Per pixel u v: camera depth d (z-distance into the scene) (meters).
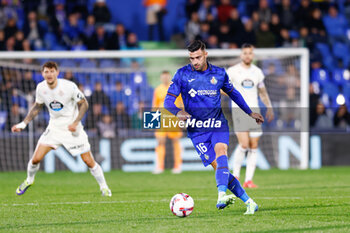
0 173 48.62
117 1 73.88
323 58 67.19
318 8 73.69
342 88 65.00
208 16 66.75
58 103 29.33
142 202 27.84
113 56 49.00
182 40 69.31
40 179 43.06
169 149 52.34
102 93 53.75
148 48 70.38
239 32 64.81
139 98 58.41
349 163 52.97
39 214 23.53
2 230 19.41
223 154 21.77
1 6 68.62
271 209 24.08
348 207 24.69
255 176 44.00
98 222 21.08
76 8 68.56
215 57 55.38
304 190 33.31
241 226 19.44
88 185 38.31
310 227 19.16
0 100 52.69
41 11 69.31
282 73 53.78
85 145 30.28
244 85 35.84
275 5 70.50
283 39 66.06
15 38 61.19
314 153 52.47
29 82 53.66
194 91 22.14
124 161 51.12
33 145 50.88
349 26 73.88
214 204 26.56
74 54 49.16
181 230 18.83
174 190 34.38
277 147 51.78
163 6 73.19
